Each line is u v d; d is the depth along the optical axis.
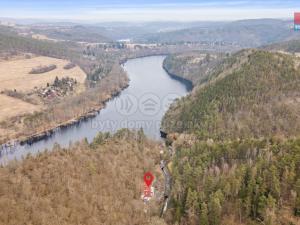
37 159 132.75
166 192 132.62
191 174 128.75
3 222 88.81
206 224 101.75
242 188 109.69
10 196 100.50
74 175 123.88
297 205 98.94
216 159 138.75
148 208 117.81
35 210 96.12
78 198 108.06
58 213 97.81
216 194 107.19
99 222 100.06
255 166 116.75
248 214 103.06
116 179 127.88
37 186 109.81
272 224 95.19
